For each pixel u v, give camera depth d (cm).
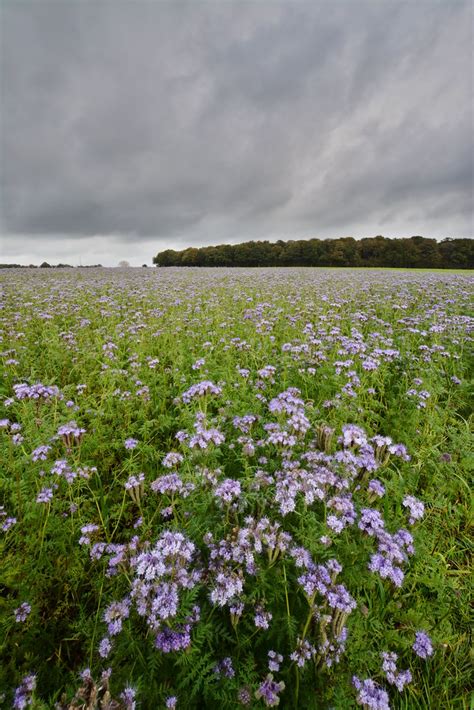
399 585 245
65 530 324
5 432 427
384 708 204
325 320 1022
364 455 342
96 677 235
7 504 369
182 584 237
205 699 222
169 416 526
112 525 363
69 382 682
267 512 323
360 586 279
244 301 1495
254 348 838
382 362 721
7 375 627
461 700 233
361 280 2425
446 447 477
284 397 453
